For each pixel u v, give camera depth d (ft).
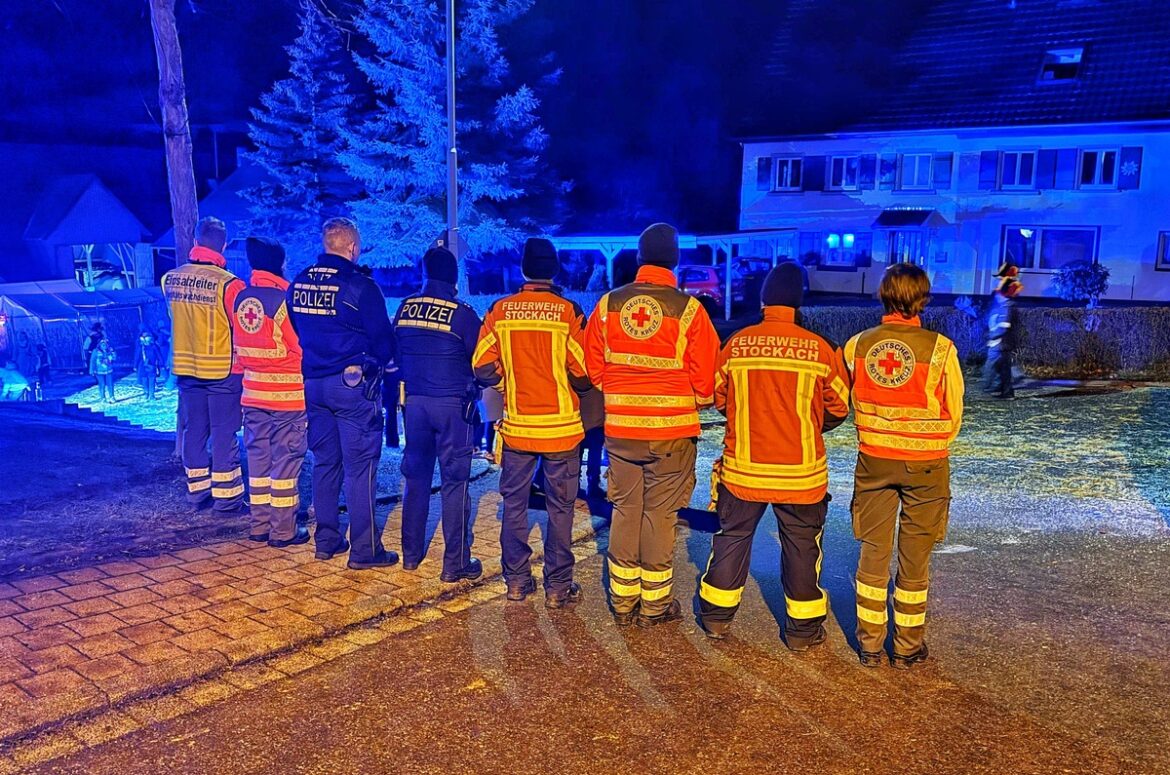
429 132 100.12
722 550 15.14
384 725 12.38
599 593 17.69
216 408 21.12
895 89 107.14
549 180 109.50
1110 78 96.02
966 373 57.31
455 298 17.44
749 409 14.48
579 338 16.08
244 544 19.60
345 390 17.42
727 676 14.01
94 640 14.48
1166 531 22.74
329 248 17.83
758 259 111.14
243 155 123.44
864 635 14.42
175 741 11.91
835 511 25.02
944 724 12.55
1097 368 56.03
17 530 19.98
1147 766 11.51
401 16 101.40
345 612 15.85
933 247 104.88
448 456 17.21
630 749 11.82
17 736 11.79
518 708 12.90
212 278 20.63
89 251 127.54
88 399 74.69
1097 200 95.86
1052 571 19.45
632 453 15.38
